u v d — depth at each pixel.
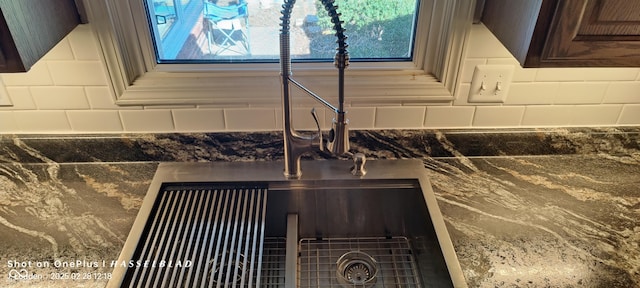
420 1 1.08
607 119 1.23
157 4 1.11
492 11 0.99
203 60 1.17
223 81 1.14
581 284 0.90
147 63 1.15
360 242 1.22
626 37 0.79
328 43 1.15
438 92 1.15
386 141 1.24
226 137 1.22
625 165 1.25
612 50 0.81
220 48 1.16
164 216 1.08
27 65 0.81
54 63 1.08
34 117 1.17
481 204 1.11
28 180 1.19
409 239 1.21
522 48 0.85
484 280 0.91
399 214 1.20
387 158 1.26
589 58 0.82
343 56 0.89
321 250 1.20
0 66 0.80
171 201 1.12
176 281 0.93
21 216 1.08
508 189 1.16
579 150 1.27
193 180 1.16
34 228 1.04
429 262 1.06
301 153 1.11
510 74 1.14
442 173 1.21
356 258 1.17
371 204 1.19
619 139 1.25
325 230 1.23
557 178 1.20
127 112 1.17
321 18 1.12
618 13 0.77
